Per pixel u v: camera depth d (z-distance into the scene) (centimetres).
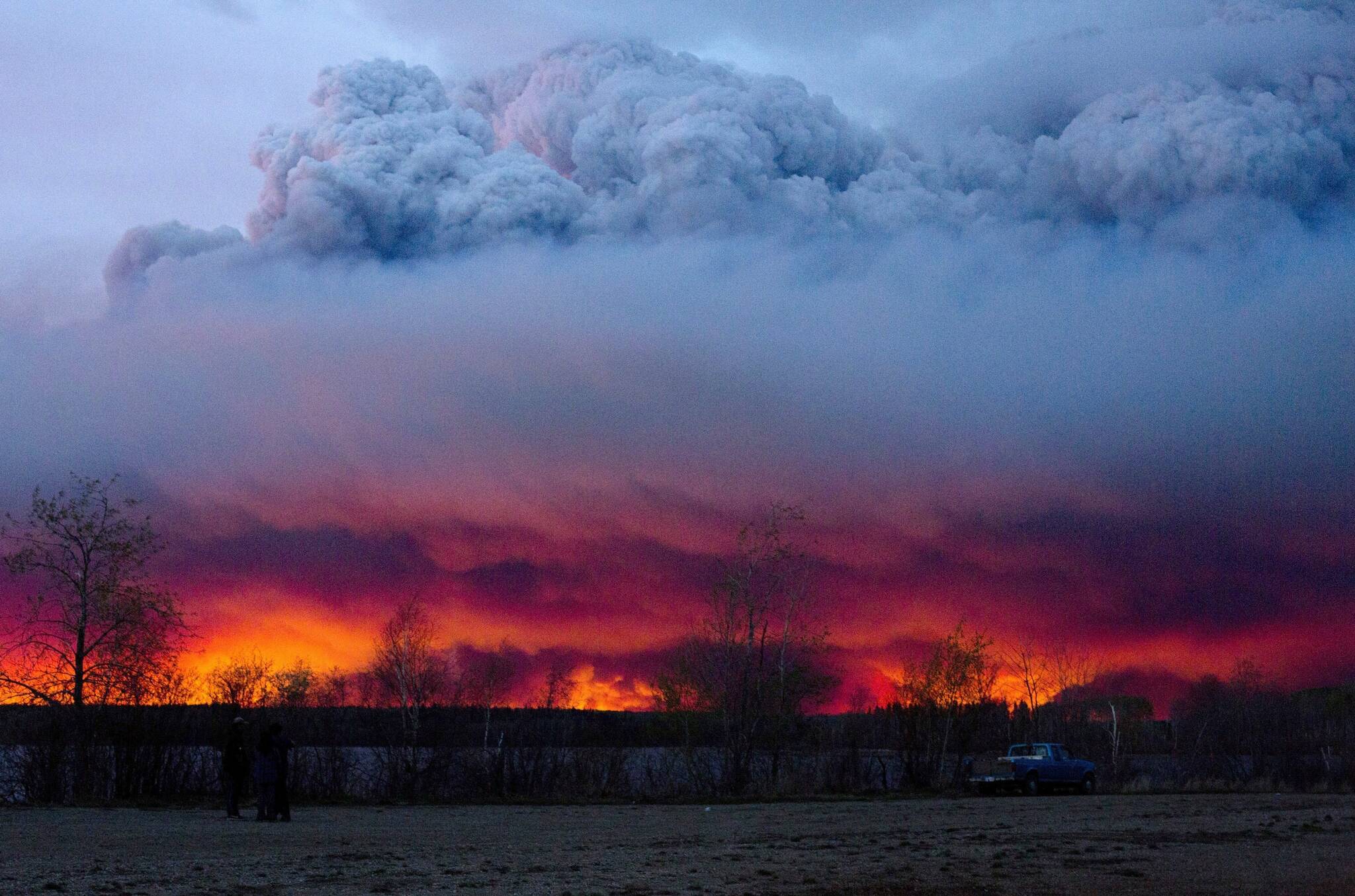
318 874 1730
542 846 2230
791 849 2177
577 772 4159
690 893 1566
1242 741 6356
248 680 3700
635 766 4400
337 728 3856
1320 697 6588
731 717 4509
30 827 2520
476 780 3975
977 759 4647
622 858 2000
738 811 3431
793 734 4659
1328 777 5391
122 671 3666
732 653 4559
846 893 1578
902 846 2242
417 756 3959
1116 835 2497
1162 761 6222
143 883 1609
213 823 2677
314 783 3672
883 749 4784
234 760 2895
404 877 1702
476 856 2028
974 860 1973
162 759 3488
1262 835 2483
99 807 3186
